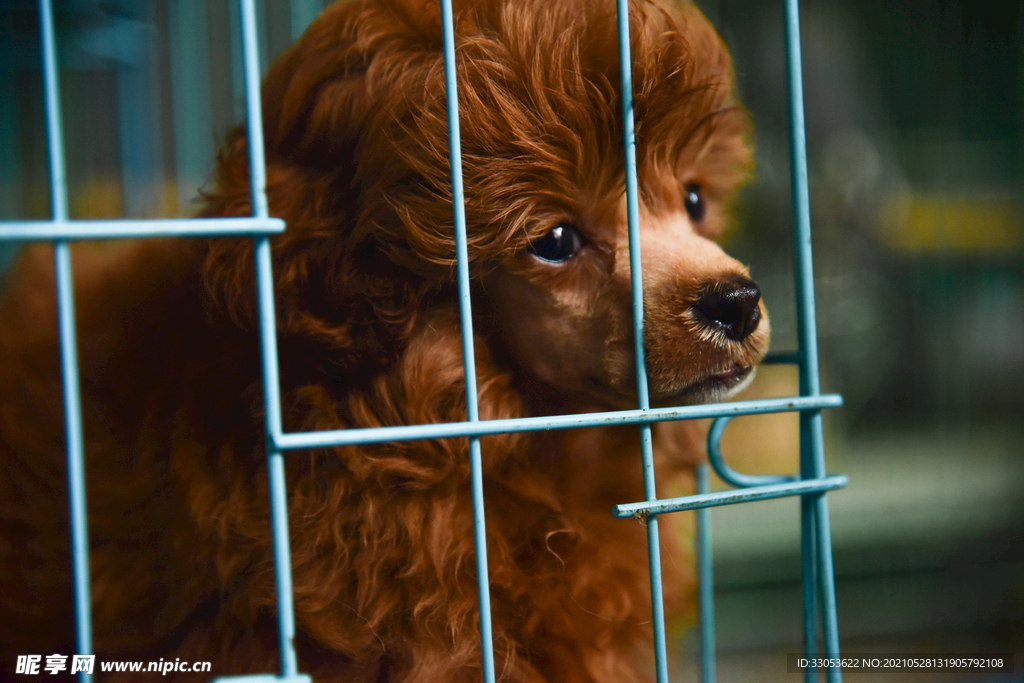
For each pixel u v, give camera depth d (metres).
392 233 0.71
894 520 2.20
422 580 0.71
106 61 1.54
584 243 0.75
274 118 0.80
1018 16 2.48
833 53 2.42
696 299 0.73
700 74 0.81
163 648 0.79
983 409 2.46
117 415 0.82
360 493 0.72
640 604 0.85
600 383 0.76
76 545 0.41
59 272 0.41
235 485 0.72
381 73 0.71
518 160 0.68
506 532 0.76
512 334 0.77
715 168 0.92
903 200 2.46
